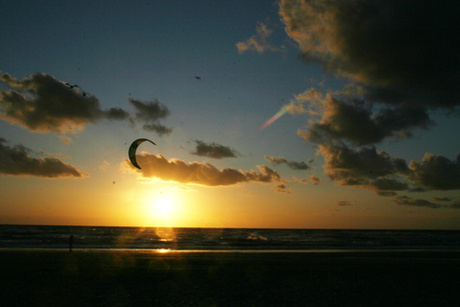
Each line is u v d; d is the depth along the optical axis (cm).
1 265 1359
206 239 4384
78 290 1009
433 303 920
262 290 1057
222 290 1050
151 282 1145
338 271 1407
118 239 4062
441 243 4188
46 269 1304
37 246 2692
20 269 1287
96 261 1529
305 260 1736
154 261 1571
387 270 1439
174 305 871
